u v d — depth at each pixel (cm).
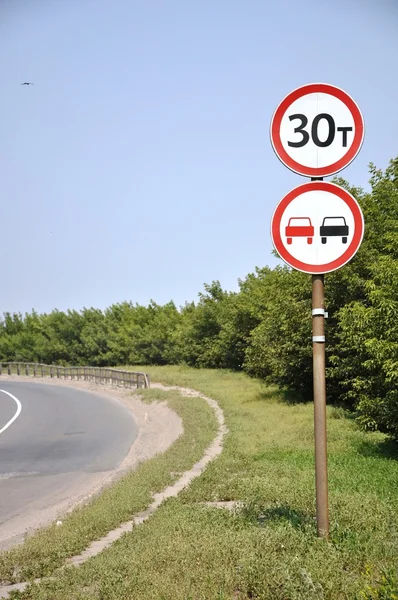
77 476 1327
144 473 1088
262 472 977
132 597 463
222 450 1274
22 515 1016
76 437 1902
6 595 547
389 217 1664
